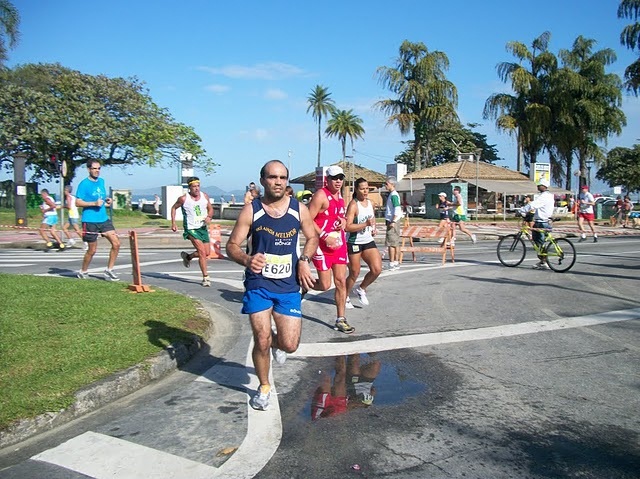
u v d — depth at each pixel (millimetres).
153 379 5246
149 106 35594
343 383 5156
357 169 58812
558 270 12203
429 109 48844
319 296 9297
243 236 4402
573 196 50219
